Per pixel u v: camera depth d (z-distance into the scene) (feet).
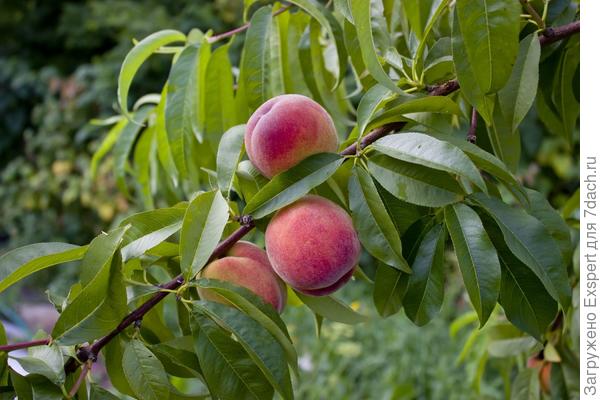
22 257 2.34
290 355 2.34
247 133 2.46
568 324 3.15
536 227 2.32
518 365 3.58
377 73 2.31
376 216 2.32
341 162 2.35
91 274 2.24
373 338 7.19
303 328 7.26
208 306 2.31
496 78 2.34
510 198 5.27
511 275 2.42
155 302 2.33
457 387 6.38
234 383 2.29
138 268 2.50
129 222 2.41
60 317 2.24
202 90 3.07
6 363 2.25
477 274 2.27
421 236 2.44
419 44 2.57
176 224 2.42
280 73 2.99
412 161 2.25
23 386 2.25
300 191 2.31
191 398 2.32
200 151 3.15
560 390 3.15
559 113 3.03
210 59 2.98
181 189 3.73
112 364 2.43
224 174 2.44
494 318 3.49
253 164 2.49
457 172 2.19
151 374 2.26
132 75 2.91
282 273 2.36
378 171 2.34
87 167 11.37
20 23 15.16
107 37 14.38
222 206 2.34
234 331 2.27
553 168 9.24
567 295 2.27
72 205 11.88
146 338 2.55
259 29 2.94
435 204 2.31
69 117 11.94
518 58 2.52
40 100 13.88
